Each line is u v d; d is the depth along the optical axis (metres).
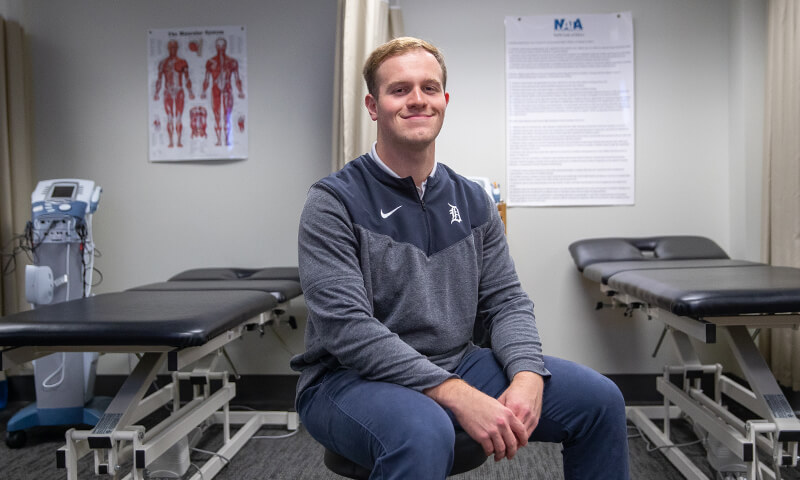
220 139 3.13
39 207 2.63
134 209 3.16
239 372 3.09
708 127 2.97
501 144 3.03
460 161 3.05
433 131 1.24
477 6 3.02
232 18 3.11
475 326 1.56
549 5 3.00
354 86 2.64
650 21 2.98
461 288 1.27
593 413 1.11
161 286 2.39
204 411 2.03
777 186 2.63
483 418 1.00
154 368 1.65
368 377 1.11
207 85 3.12
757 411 1.86
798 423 1.56
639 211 3.00
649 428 2.42
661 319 1.90
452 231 1.28
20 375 3.13
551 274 3.03
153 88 3.12
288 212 3.12
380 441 0.99
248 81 3.12
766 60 2.76
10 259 3.02
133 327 1.42
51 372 2.57
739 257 2.88
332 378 1.18
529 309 1.30
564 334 3.03
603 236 3.01
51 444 2.52
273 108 3.11
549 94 3.00
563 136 3.00
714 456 1.92
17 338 1.42
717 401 2.22
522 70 3.01
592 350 3.01
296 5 3.09
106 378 3.13
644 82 2.99
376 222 1.22
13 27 3.01
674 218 3.00
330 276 1.15
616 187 3.00
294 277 2.72
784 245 2.58
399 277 1.21
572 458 1.16
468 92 3.04
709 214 2.98
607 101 2.99
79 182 2.72
